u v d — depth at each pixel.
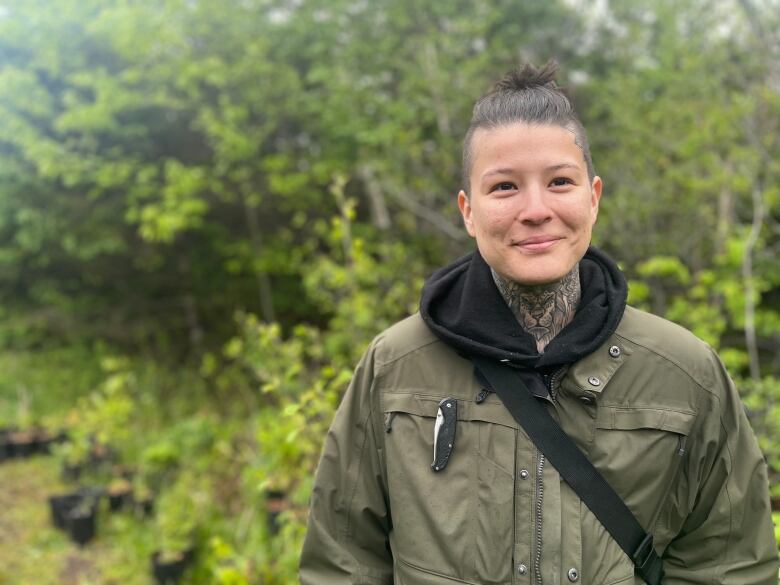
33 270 9.36
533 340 1.27
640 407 1.22
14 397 8.66
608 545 1.19
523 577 1.18
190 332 9.87
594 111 6.55
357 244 3.39
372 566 1.40
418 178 6.31
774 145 5.10
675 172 5.07
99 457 6.35
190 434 5.99
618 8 7.42
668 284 5.22
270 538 4.14
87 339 9.80
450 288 1.37
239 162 7.92
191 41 7.73
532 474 1.21
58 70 7.67
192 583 4.25
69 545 4.99
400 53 6.96
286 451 3.17
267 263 8.23
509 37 7.34
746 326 4.09
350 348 4.01
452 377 1.29
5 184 7.96
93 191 7.60
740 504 1.26
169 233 7.24
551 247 1.20
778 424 2.92
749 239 4.21
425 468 1.27
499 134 1.21
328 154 7.34
